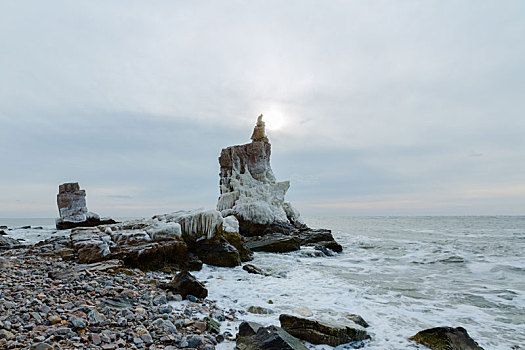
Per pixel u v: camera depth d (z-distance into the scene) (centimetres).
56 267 1058
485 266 1596
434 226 5500
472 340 606
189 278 891
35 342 455
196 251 1499
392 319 779
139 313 649
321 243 2297
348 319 735
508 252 2055
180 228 1435
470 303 949
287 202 3250
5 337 459
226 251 1487
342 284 1169
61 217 3972
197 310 738
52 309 605
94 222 4128
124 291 802
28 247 1473
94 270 1007
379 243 2689
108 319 584
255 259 1809
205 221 1546
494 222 6912
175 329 584
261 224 2731
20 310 574
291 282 1173
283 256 1945
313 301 918
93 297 719
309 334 614
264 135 3406
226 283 1116
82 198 4128
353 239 3070
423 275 1391
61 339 477
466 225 5691
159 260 1269
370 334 670
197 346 525
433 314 835
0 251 1414
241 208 2812
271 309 805
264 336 523
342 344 604
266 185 3158
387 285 1177
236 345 541
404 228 5038
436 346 586
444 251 2127
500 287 1165
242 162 3284
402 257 1933
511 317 827
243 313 768
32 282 812
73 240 1337
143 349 488
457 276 1371
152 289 884
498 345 646
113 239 1314
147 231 1390
